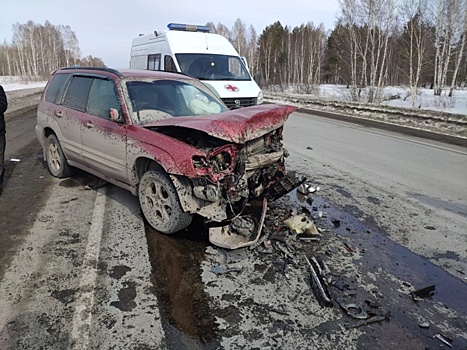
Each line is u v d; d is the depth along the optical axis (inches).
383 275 123.3
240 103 358.6
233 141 130.9
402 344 92.3
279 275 121.6
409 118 487.5
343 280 119.6
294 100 789.9
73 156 199.6
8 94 789.9
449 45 1130.7
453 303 109.6
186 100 184.5
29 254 131.6
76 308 102.8
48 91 227.5
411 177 234.8
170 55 381.7
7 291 109.8
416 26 1090.1
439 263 132.0
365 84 1020.5
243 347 90.0
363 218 169.3
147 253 134.3
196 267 125.6
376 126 453.1
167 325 97.1
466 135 385.7
